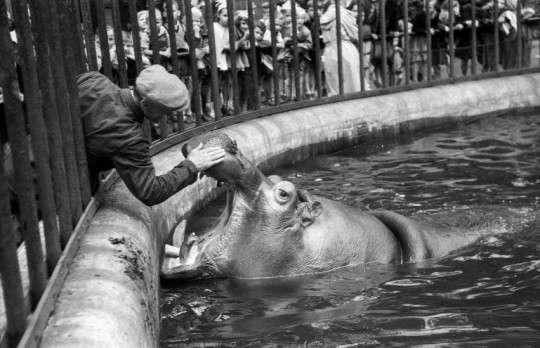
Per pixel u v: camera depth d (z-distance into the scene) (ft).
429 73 39.93
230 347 14.34
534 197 24.13
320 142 32.78
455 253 19.17
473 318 15.37
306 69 38.09
